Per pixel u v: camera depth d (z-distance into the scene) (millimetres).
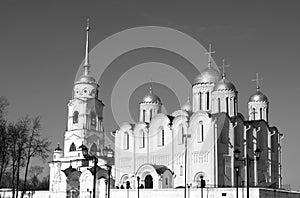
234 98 122438
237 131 119500
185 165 104938
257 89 143875
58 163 135375
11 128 95562
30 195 130750
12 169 101125
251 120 133375
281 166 135000
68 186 127875
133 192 111562
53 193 128750
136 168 123125
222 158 113438
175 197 106188
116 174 124500
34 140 97875
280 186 131875
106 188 115875
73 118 138000
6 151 94062
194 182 113000
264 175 126688
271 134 132750
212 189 102500
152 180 113625
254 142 124812
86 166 129250
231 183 112750
